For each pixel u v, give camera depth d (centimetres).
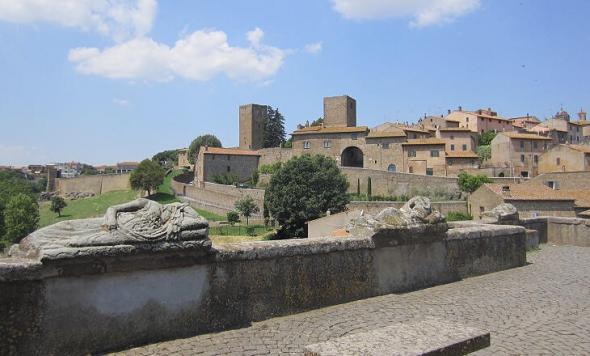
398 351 401
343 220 3762
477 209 5919
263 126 14275
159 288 622
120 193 12194
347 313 782
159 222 616
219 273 684
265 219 6831
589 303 878
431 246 1030
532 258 1419
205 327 664
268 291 741
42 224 9338
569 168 8225
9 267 498
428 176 8319
